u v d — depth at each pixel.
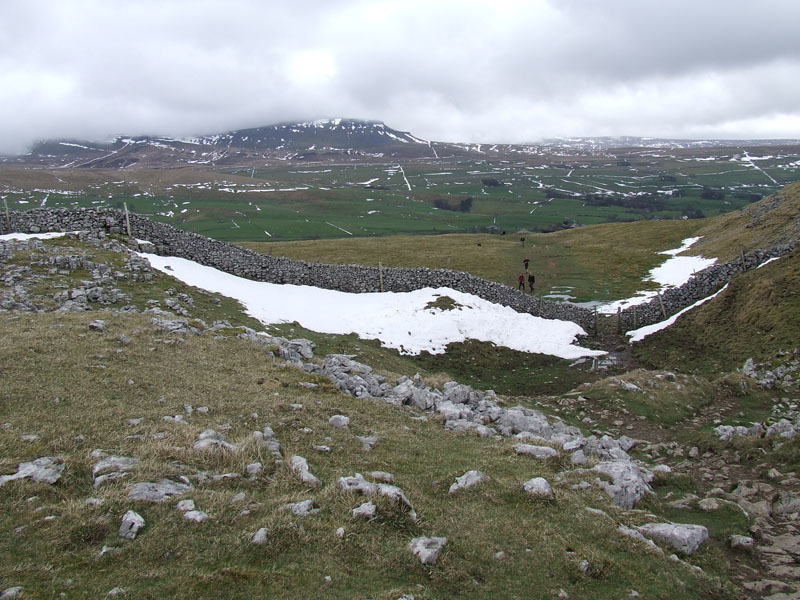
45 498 13.07
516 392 42.88
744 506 19.70
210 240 56.97
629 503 18.17
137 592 10.49
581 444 22.69
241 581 11.16
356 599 11.14
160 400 20.28
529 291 80.31
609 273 91.00
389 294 58.69
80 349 24.33
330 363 31.27
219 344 29.48
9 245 44.69
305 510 13.69
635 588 13.29
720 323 49.25
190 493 13.83
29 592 10.14
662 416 33.09
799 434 25.27
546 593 12.45
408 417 24.00
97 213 53.31
